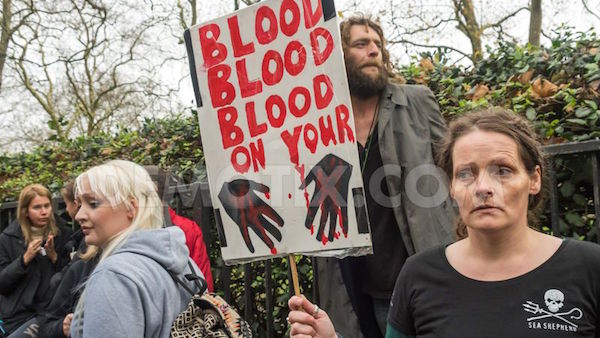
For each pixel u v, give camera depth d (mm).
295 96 2221
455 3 11289
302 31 2207
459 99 3582
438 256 1562
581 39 3361
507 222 1423
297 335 1834
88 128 16031
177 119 5133
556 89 2973
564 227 2678
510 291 1407
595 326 1373
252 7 2301
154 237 2031
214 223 3752
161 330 1924
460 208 1492
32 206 3869
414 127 2693
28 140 17719
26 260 3650
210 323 1947
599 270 1380
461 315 1436
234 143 2326
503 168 1454
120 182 2107
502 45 3684
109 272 1897
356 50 2736
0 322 3662
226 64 2354
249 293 3326
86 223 2113
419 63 4152
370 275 2678
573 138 2734
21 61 15766
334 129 2146
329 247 2143
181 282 2020
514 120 1543
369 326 2738
